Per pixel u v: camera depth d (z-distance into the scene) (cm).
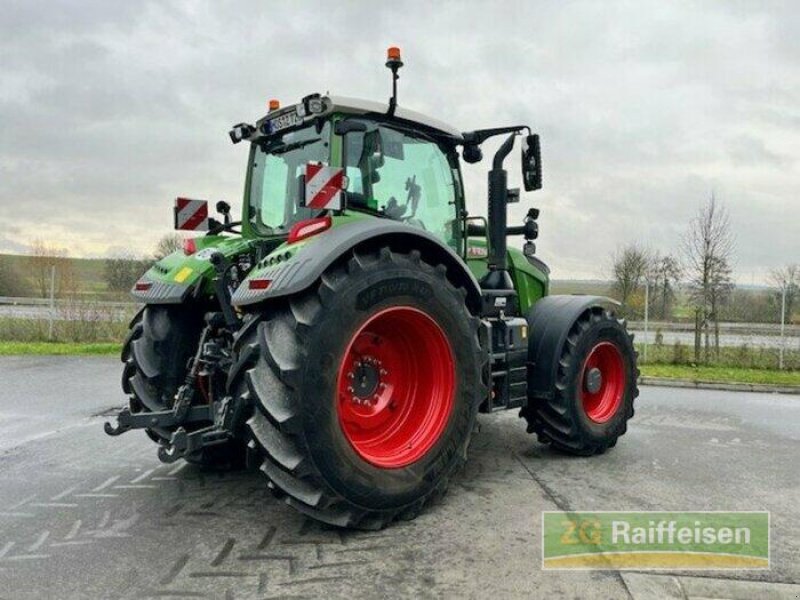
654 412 619
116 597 225
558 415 413
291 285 267
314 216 353
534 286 507
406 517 301
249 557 258
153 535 281
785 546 274
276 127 366
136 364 372
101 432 488
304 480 268
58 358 1002
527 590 230
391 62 354
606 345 443
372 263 291
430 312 312
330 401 272
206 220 405
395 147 378
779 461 420
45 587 232
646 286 1119
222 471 380
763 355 1062
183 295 355
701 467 402
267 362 269
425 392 324
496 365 391
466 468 393
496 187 422
